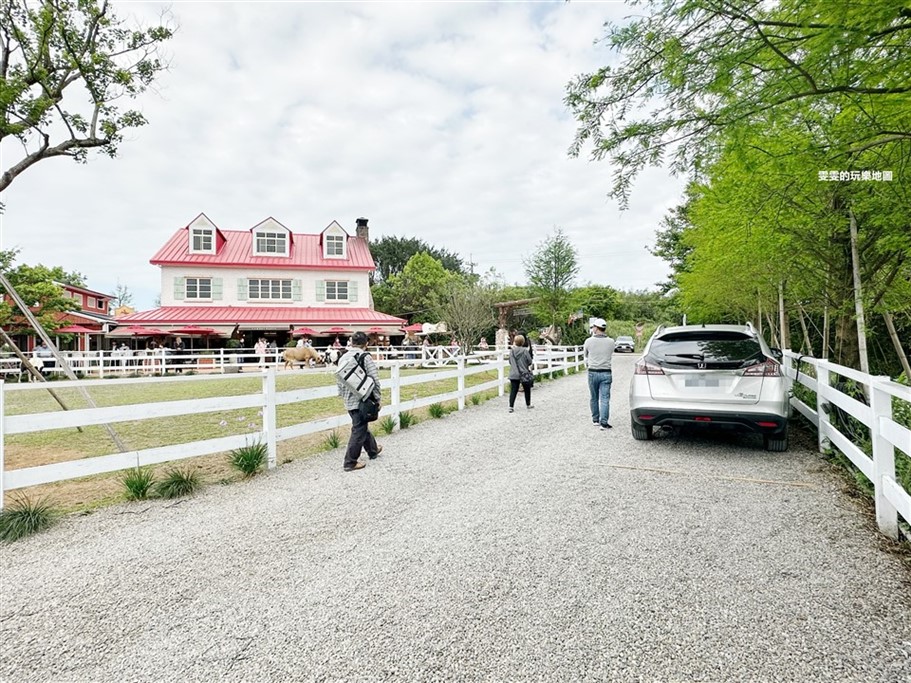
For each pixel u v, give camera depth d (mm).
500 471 5590
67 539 3902
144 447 7762
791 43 3016
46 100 8094
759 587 2963
